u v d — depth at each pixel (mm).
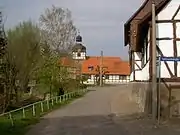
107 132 18875
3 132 17859
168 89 23641
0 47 29859
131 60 38969
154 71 21188
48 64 42719
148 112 25141
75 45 67812
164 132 18547
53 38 58844
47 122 23094
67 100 40406
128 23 35625
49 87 42000
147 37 26844
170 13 23906
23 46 34812
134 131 19047
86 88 62531
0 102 28969
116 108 31609
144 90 27766
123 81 93688
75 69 54562
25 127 20562
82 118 25203
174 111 23562
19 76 34062
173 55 23781
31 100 36812
